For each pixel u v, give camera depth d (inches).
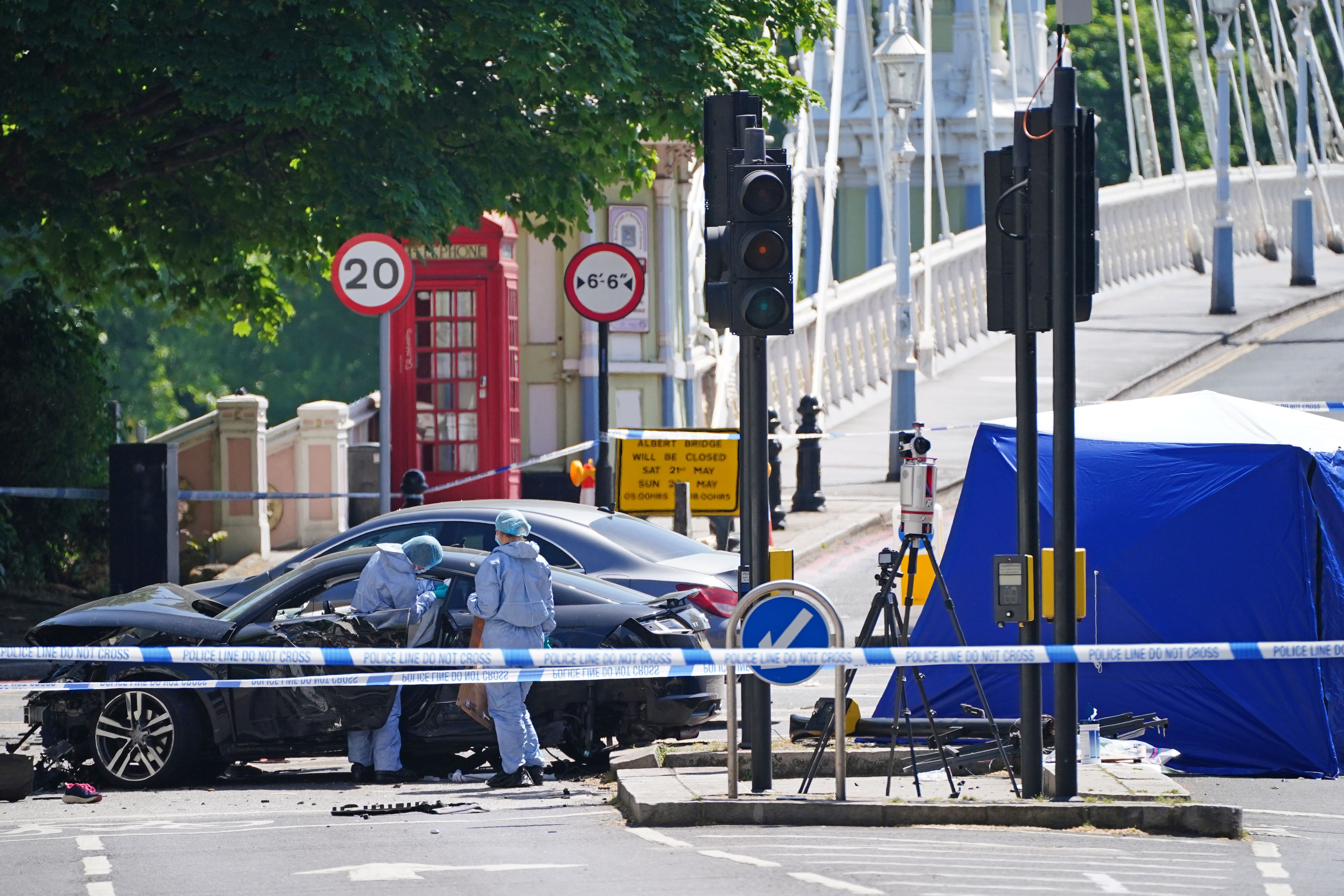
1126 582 1628.9
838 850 1177.4
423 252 3368.6
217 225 2837.1
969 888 1040.8
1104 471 1684.3
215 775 1656.0
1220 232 5925.2
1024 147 1293.1
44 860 1183.6
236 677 1573.6
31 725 1641.2
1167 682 1611.7
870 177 6806.1
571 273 2456.9
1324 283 6825.8
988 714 1362.0
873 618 1403.8
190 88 2327.8
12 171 2519.7
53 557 3061.0
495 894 1036.5
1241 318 5826.8
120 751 1566.2
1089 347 5344.5
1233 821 1247.5
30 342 2979.8
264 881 1094.4
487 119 2637.8
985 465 1716.3
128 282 3011.8
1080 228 1289.4
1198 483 1644.9
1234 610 1598.2
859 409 4697.3
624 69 2518.5
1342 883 1072.8
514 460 3474.4
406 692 1610.5
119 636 1633.9
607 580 1841.8
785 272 1343.5
